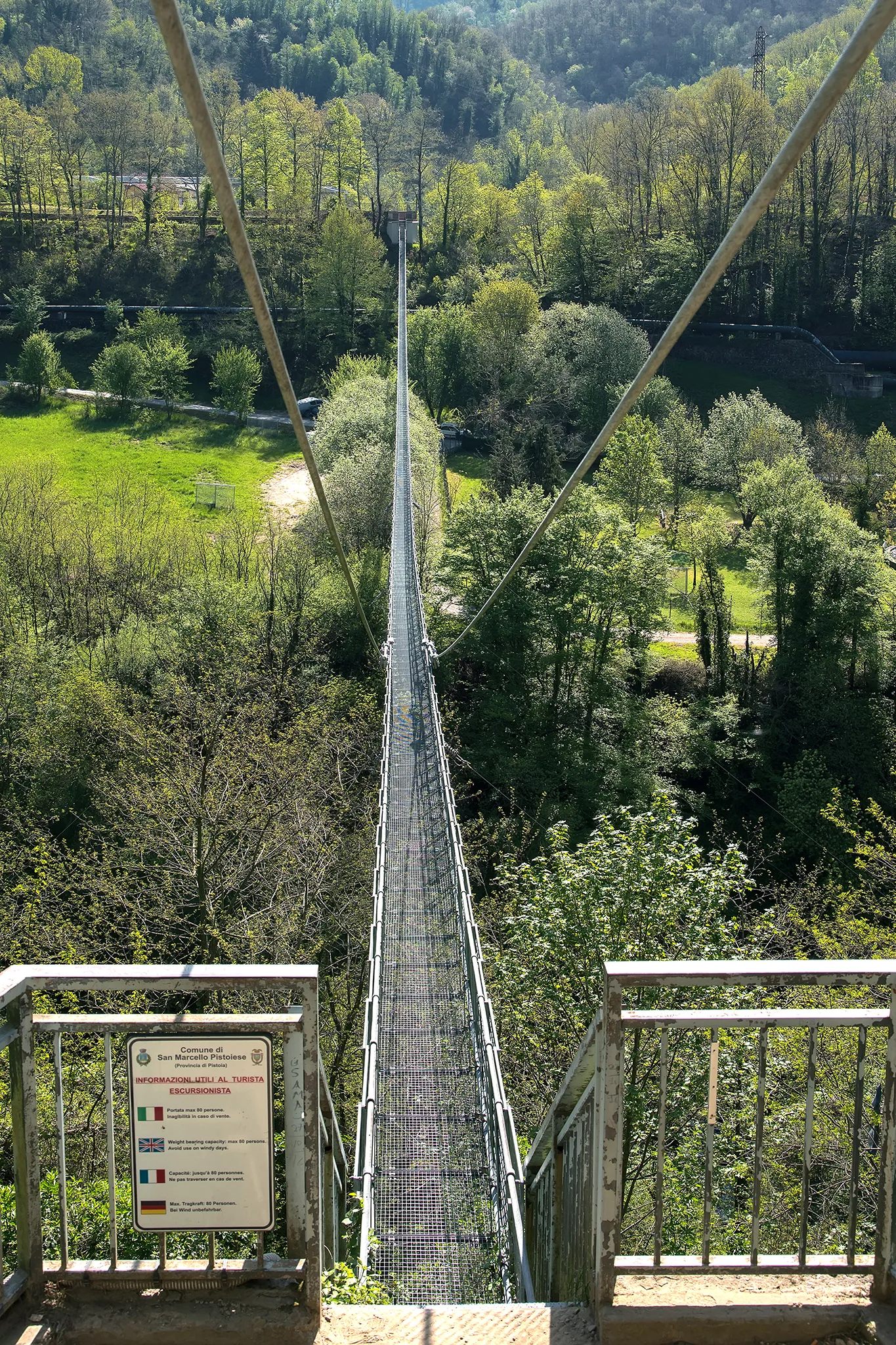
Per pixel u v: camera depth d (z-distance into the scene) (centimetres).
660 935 1262
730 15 18688
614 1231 329
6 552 4103
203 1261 336
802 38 14425
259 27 17862
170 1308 329
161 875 2159
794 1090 1150
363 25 17950
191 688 2827
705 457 6544
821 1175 1121
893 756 3903
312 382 9300
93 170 11631
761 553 4378
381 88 16500
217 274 10369
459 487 6881
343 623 3994
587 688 4194
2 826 2812
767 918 1902
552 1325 335
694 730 3991
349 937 2070
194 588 3766
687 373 8856
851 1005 1338
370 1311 337
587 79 18662
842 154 9462
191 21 17112
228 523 5984
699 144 9419
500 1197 1090
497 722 4112
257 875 2086
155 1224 334
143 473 7300
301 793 2336
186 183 12031
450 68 17388
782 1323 325
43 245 10662
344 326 9512
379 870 1928
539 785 3822
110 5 15762
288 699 3288
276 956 1912
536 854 3544
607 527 4266
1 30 14950
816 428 7106
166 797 2081
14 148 10712
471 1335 329
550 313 8169
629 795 3894
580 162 12119
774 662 4300
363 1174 1116
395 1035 1573
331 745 2811
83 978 310
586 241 9594
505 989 1354
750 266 9488
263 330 434
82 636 3866
